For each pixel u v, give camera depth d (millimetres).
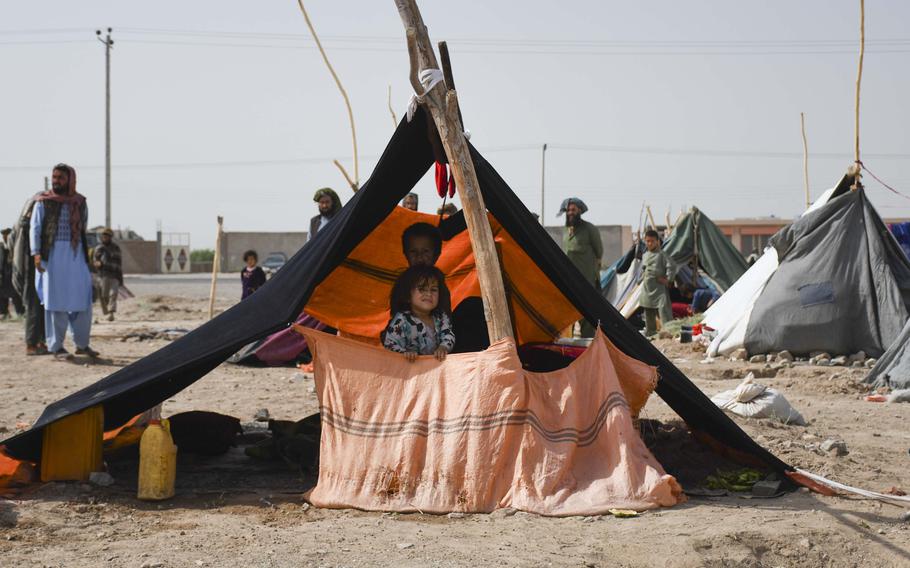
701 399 6809
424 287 6508
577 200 14844
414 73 6465
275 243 66750
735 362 13891
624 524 5324
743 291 15102
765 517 5504
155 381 6238
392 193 6988
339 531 5258
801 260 14234
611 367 6137
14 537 5098
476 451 5797
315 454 7070
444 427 5922
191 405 9938
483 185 6574
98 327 20016
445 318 6551
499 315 6234
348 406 6168
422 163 6984
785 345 13953
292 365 13500
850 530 5336
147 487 6020
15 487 6207
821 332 13789
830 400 10789
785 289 14156
